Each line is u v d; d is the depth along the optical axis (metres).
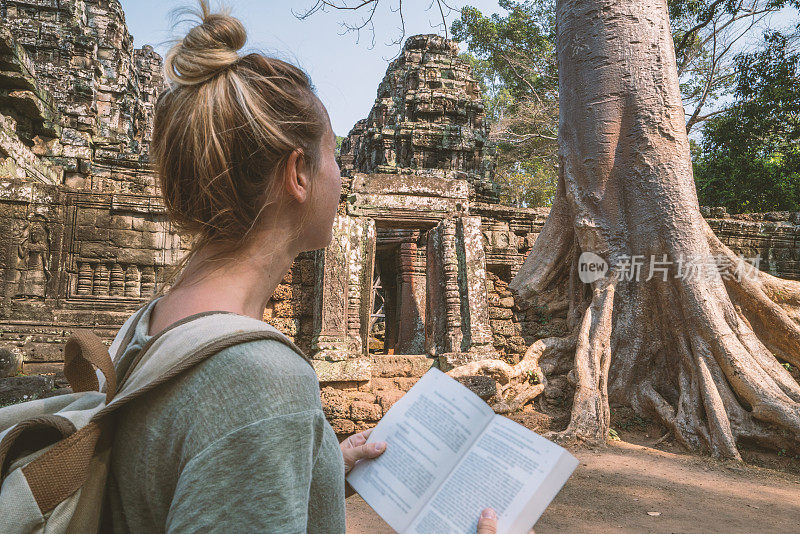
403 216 10.48
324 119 0.89
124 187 13.41
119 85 18.88
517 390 8.61
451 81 17.86
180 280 0.84
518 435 1.02
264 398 0.64
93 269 10.67
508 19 26.77
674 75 8.78
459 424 1.08
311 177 0.84
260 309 0.84
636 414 8.09
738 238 11.80
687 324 7.98
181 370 0.65
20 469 0.62
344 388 9.09
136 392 0.65
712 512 4.86
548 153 27.17
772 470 6.59
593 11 8.97
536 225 11.72
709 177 19.05
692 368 7.80
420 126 17.06
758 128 17.48
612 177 8.77
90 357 0.69
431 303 10.35
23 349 9.57
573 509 4.78
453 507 0.95
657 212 8.38
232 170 0.77
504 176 28.52
